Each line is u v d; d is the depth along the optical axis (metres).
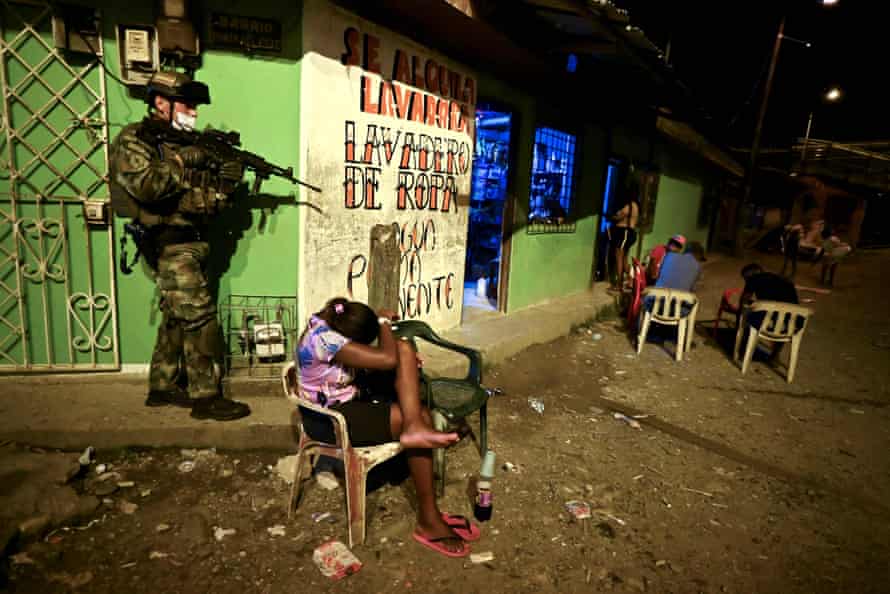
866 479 4.16
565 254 8.66
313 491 3.41
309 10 3.96
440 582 2.77
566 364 6.32
